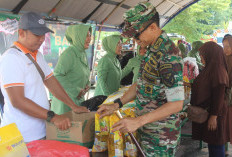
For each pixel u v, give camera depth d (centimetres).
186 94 375
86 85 329
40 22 174
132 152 180
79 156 130
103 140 184
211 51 270
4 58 167
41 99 184
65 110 296
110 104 190
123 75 405
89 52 496
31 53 182
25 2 290
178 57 152
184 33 1628
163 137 166
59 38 389
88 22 451
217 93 263
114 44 359
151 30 156
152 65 156
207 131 283
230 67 318
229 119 311
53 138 175
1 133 110
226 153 394
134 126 150
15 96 164
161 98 162
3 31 281
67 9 369
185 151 420
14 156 110
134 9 154
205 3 1756
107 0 421
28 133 178
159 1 599
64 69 293
